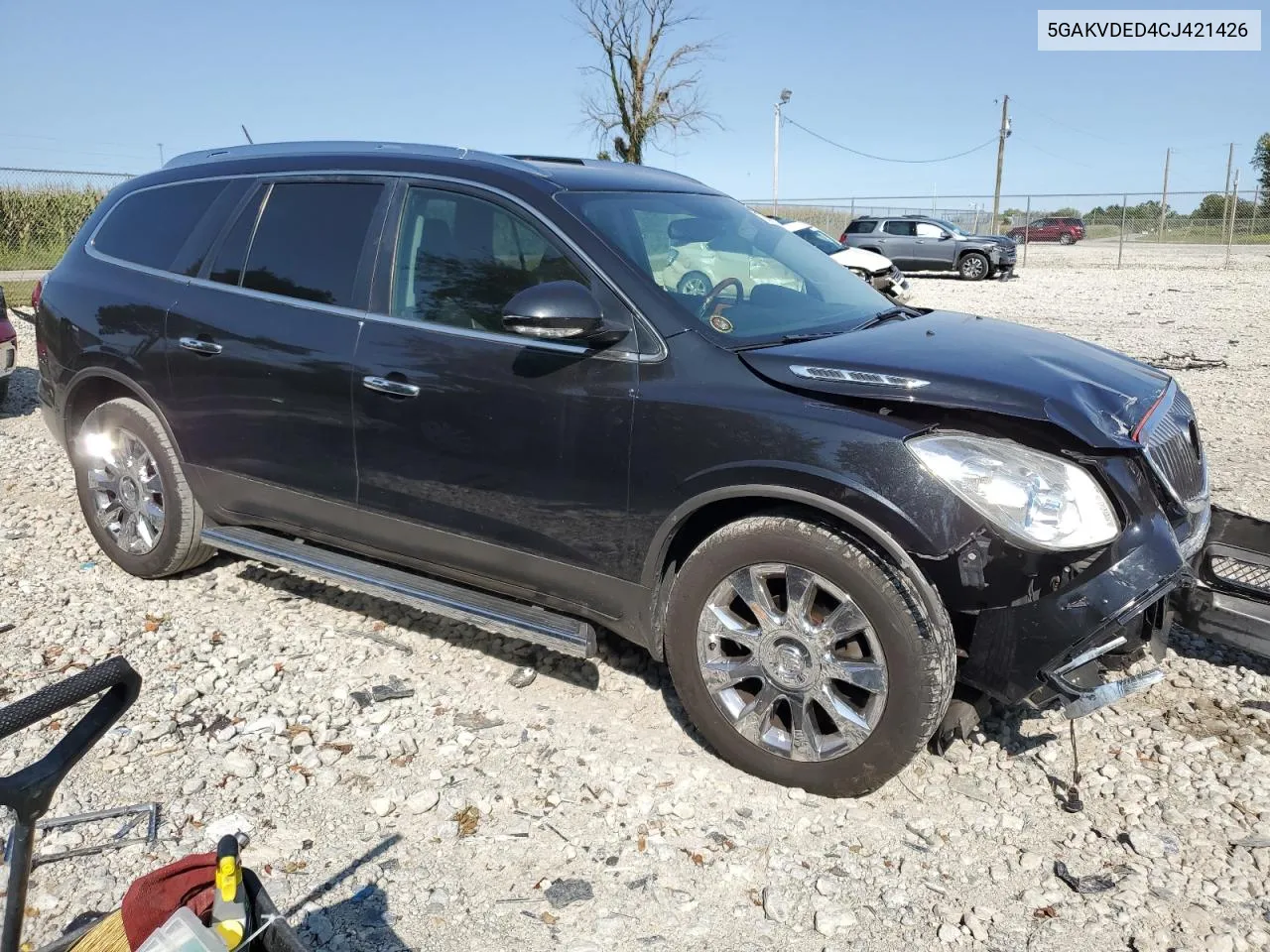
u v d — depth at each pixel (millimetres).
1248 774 3250
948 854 2896
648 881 2777
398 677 3871
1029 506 2791
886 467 2855
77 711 3584
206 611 4441
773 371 3078
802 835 2969
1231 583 3705
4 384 8289
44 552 5105
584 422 3299
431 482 3662
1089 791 3184
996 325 3918
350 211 3928
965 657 3004
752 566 3096
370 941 2547
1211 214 36594
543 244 3486
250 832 2955
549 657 4035
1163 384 3535
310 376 3863
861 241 27141
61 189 25219
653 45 31000
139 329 4375
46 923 2578
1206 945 2551
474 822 3012
